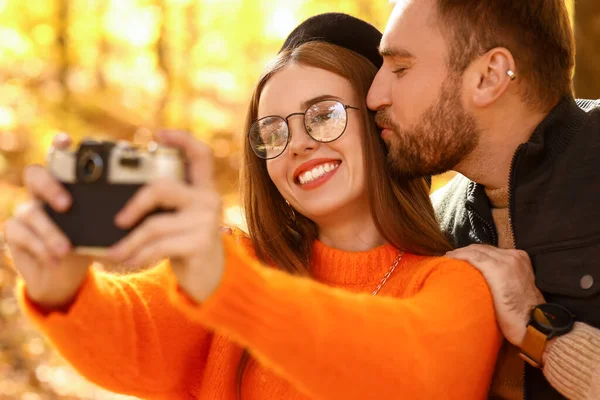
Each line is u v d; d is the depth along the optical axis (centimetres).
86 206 116
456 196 228
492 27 193
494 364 179
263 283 122
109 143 118
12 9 1301
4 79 1142
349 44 207
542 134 193
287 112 194
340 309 132
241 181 212
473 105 196
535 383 187
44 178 117
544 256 186
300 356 124
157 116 1297
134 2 1494
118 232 114
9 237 121
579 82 311
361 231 201
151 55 1541
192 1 1521
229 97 1559
